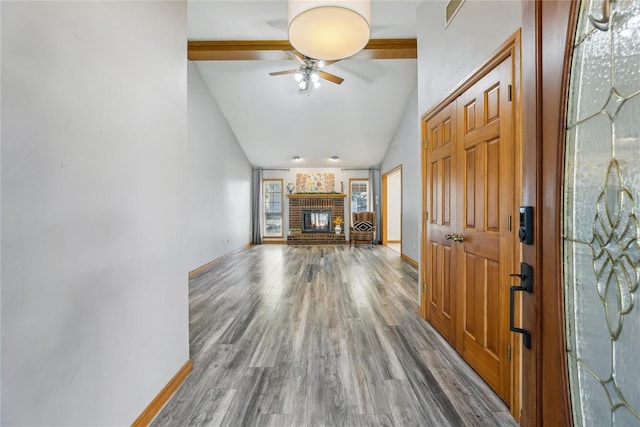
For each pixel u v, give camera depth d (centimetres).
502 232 154
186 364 181
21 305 83
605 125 59
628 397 54
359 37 208
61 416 95
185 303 182
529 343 80
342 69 481
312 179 892
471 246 185
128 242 129
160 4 158
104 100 115
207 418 144
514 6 143
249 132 680
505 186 152
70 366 99
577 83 65
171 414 147
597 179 61
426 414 146
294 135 695
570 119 67
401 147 616
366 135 695
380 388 167
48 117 91
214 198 551
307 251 714
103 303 114
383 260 582
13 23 81
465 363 192
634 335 53
